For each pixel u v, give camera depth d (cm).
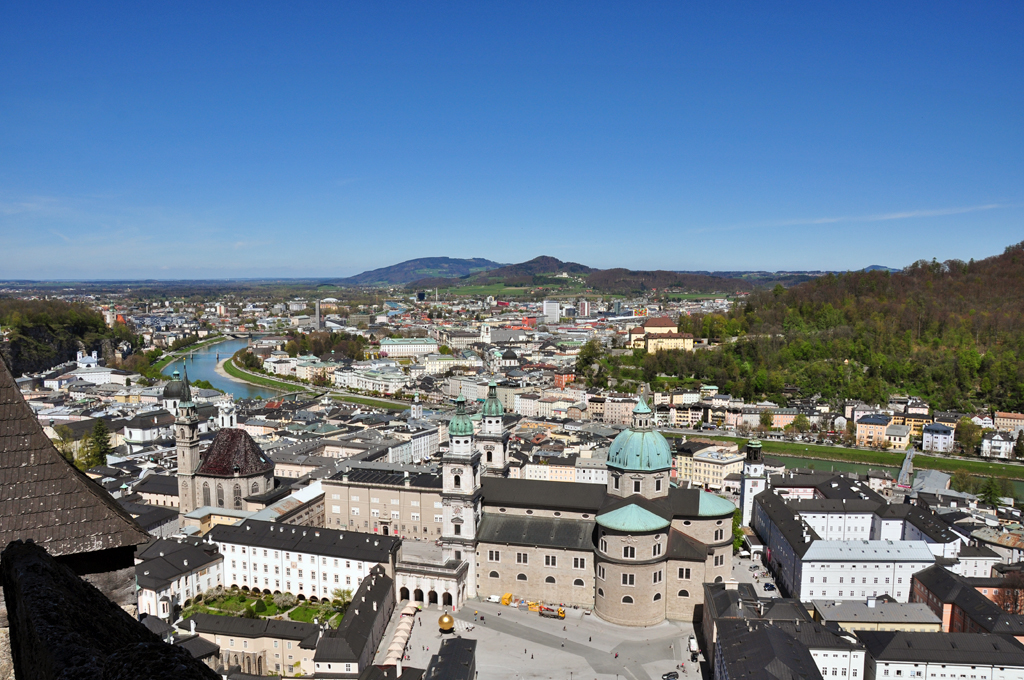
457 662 14638
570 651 17138
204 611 19700
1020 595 19725
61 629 2497
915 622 17475
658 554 18675
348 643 15612
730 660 14275
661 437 19975
